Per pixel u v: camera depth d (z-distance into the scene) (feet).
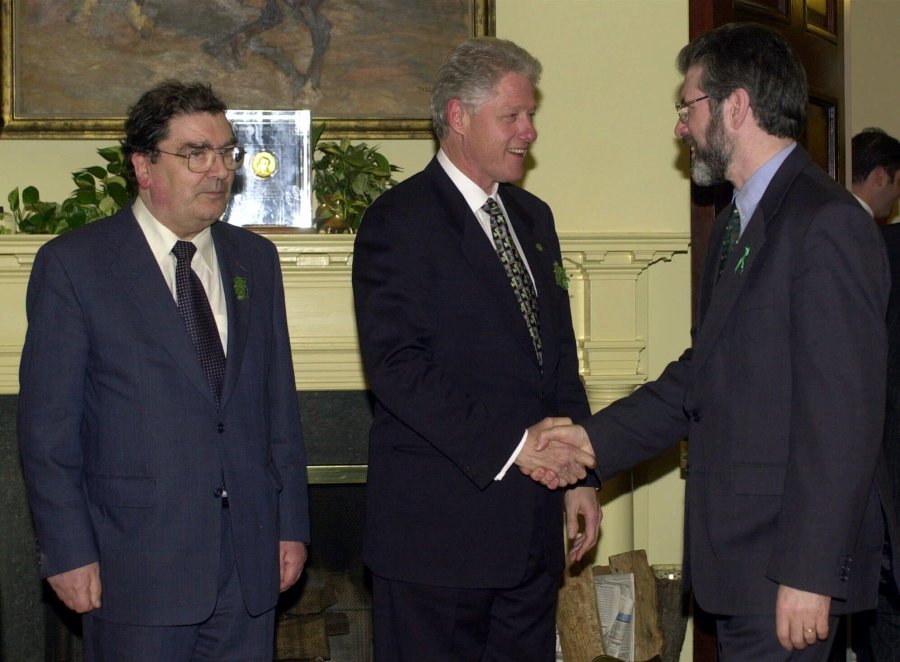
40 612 10.07
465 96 7.34
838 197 6.09
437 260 7.24
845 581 5.74
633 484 10.87
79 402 6.72
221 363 7.01
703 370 6.56
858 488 5.71
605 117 10.55
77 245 6.84
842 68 11.86
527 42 10.50
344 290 9.78
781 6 10.82
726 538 6.31
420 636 7.24
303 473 7.64
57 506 6.58
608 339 10.19
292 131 9.77
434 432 6.99
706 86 6.59
